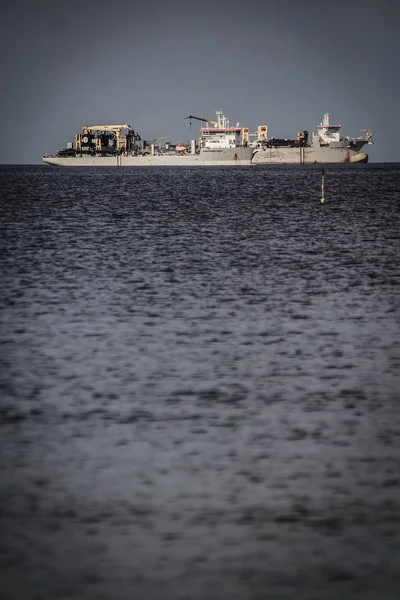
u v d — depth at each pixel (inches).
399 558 1432.1
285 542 1488.7
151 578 1380.4
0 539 1503.4
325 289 4539.9
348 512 1603.1
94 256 6033.5
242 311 3868.1
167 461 1866.4
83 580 1376.7
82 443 1989.4
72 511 1610.5
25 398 2389.3
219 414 2225.6
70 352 3006.9
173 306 3996.1
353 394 2429.9
